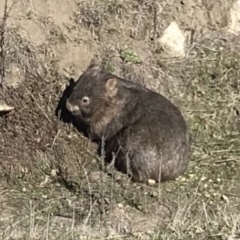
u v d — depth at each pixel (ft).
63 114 42.22
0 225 34.76
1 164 38.93
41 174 38.81
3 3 44.32
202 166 40.27
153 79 44.78
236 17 48.80
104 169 39.22
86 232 34.42
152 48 46.21
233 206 37.06
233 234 34.30
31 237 33.71
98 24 45.91
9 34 43.04
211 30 48.34
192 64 46.11
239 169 40.19
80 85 40.65
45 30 44.65
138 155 38.50
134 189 37.99
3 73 42.39
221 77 45.70
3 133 40.24
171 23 47.19
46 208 36.09
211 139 42.42
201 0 48.70
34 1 45.19
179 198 37.29
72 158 39.93
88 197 37.01
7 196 37.01
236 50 47.32
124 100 40.86
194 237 34.45
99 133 41.14
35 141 40.27
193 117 43.52
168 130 39.24
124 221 35.53
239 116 43.86
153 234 34.55
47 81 42.91
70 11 46.03
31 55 43.29
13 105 41.55
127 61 44.88
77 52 44.57
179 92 44.86
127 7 46.83
